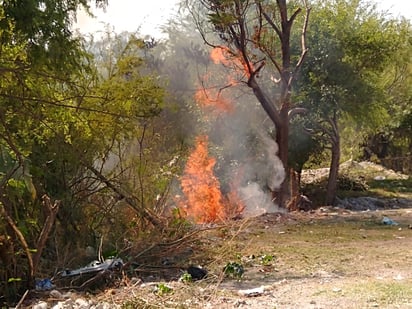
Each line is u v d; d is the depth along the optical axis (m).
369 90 24.17
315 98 23.55
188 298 6.44
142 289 6.74
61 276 7.47
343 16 24.00
